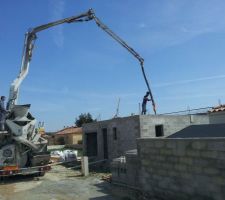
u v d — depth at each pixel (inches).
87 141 998.4
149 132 762.8
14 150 716.0
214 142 348.8
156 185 435.2
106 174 757.9
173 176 405.7
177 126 804.0
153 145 441.1
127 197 493.0
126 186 498.3
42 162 743.7
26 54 794.2
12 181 705.6
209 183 354.6
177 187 399.9
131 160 492.7
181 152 394.0
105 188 586.6
